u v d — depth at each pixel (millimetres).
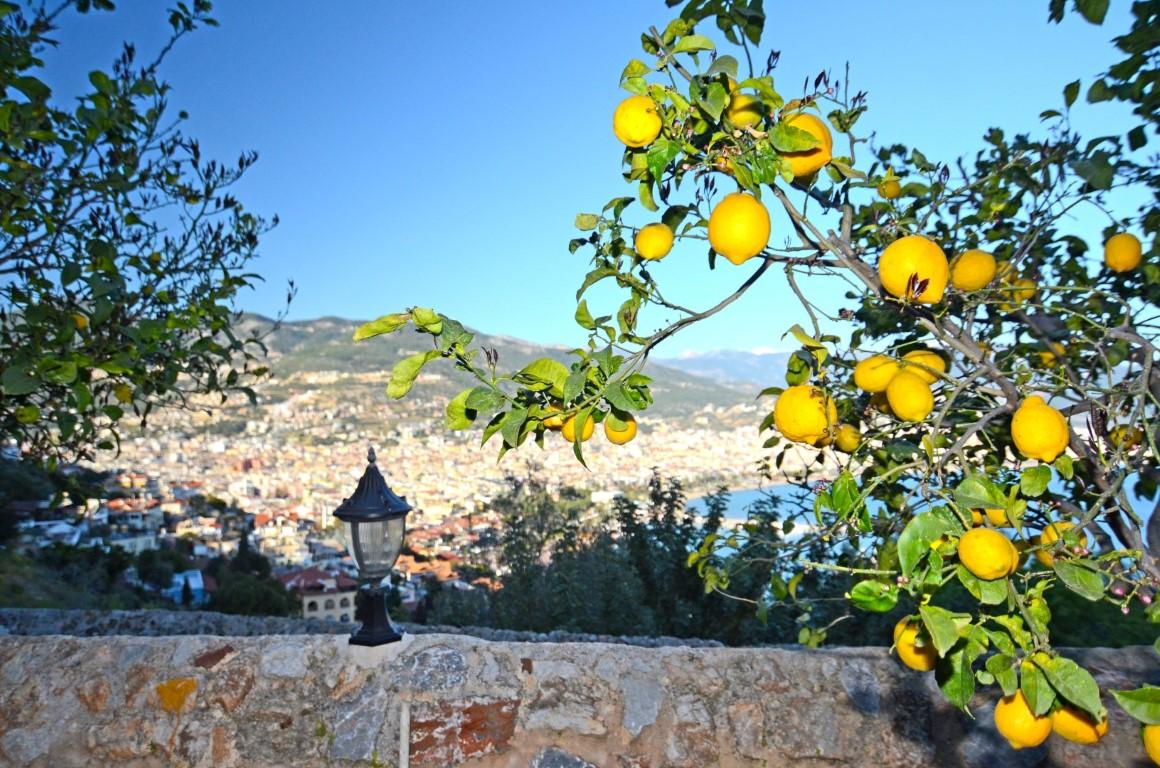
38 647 2918
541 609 6449
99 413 3197
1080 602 3760
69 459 3553
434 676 2785
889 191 1506
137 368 3223
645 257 1286
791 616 5387
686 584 6059
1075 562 1031
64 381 2539
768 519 2805
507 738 2736
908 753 2762
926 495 1037
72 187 3295
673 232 1312
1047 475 1019
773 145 1071
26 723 2766
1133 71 1679
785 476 2322
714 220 1103
